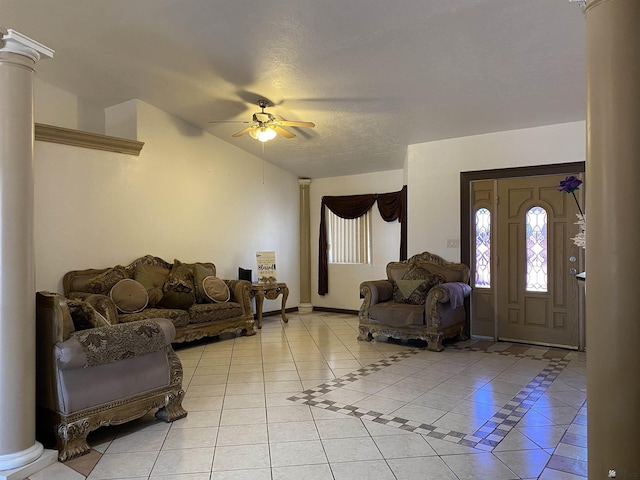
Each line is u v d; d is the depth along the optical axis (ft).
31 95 8.67
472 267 19.19
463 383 13.20
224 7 11.98
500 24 11.46
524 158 17.90
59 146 16.49
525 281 18.11
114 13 12.85
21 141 8.43
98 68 16.35
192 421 10.60
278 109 18.25
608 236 5.19
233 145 23.13
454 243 19.42
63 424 8.75
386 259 24.49
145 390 10.06
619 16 5.16
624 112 5.11
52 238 16.24
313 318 24.70
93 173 17.46
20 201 8.41
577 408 11.21
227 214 22.77
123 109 19.20
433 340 17.04
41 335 9.16
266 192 25.04
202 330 18.07
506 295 18.52
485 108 16.34
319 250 26.94
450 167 19.53
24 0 12.35
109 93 18.39
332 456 8.79
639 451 5.01
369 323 18.72
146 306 17.30
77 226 16.94
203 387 13.05
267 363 15.60
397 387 12.89
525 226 18.03
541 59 12.90
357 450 9.02
